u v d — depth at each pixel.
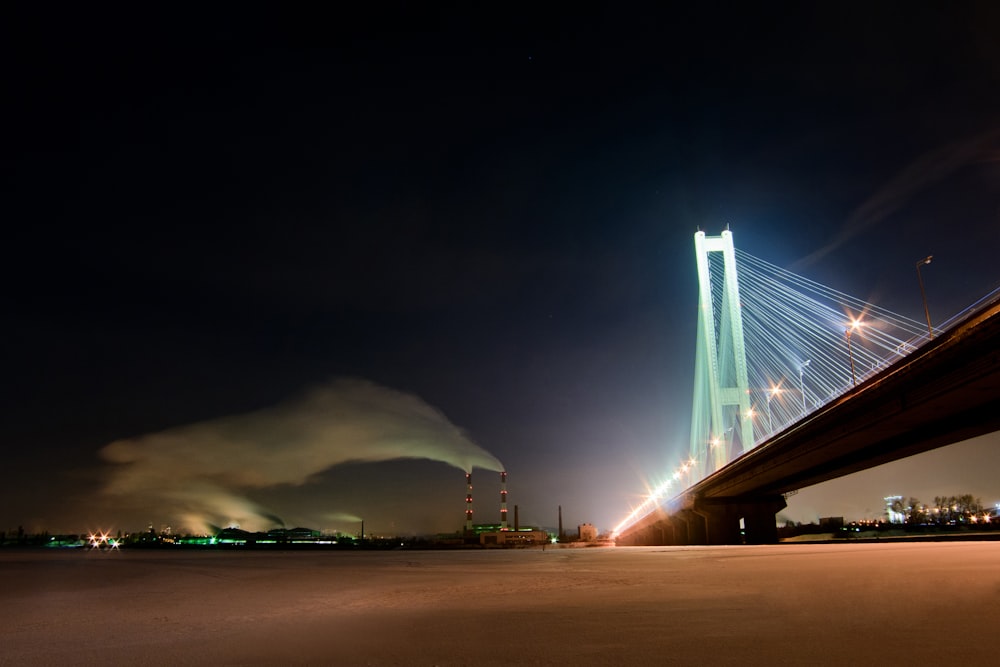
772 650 9.73
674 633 11.55
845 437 68.31
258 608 18.39
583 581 25.05
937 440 64.56
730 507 117.62
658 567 34.03
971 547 43.34
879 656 9.04
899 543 68.25
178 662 10.51
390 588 24.38
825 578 21.39
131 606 19.84
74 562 61.62
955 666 8.37
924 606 13.40
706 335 133.12
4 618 17.31
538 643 11.16
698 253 137.12
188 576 36.31
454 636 12.16
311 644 11.83
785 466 86.19
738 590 18.67
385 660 10.18
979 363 47.97
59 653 11.76
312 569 41.19
